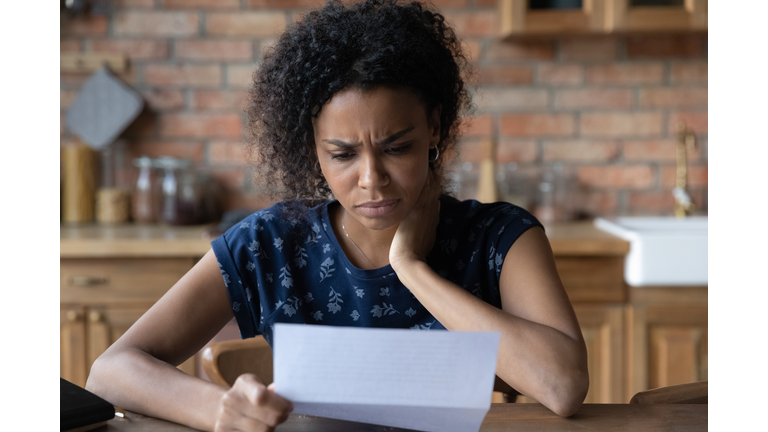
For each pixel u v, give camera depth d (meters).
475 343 0.65
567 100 2.46
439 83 0.93
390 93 0.84
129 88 2.43
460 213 1.09
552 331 0.85
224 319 1.06
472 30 2.43
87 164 2.39
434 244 1.06
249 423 0.70
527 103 2.46
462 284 1.04
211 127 2.46
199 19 2.42
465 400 0.66
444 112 1.00
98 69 2.41
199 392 0.79
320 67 0.86
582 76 2.45
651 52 2.43
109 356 0.88
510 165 2.48
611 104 2.46
